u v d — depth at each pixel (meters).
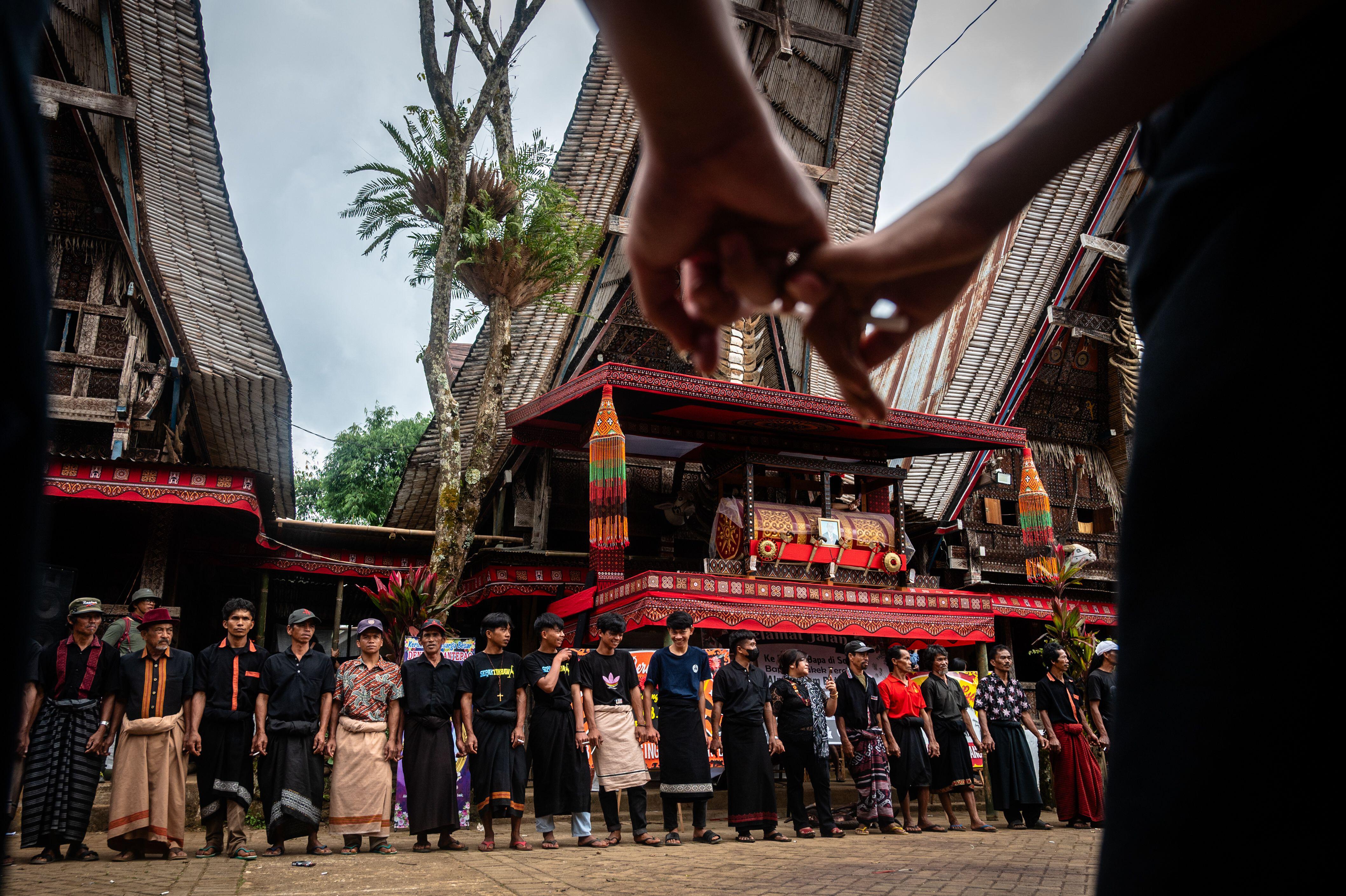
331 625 16.86
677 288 0.57
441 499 11.97
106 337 12.23
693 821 8.22
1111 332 18.69
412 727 7.34
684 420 12.83
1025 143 0.54
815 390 18.03
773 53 15.79
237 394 13.62
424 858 6.67
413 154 12.38
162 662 6.87
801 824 8.45
